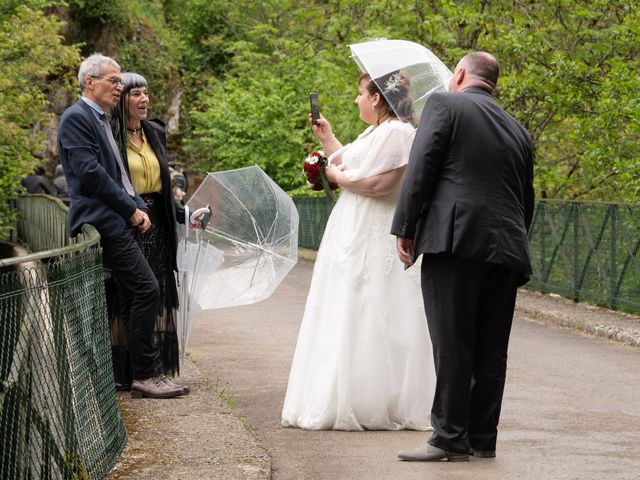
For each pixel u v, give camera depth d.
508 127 4.93
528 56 14.39
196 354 8.48
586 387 7.27
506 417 6.14
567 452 5.20
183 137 36.09
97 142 6.08
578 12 14.70
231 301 6.71
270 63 30.22
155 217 6.52
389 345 5.79
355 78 20.67
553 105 14.14
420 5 17.41
